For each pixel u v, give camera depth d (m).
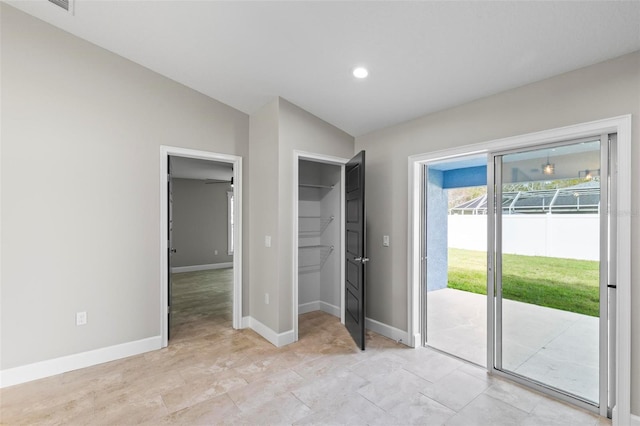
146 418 2.02
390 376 2.56
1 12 2.40
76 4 2.25
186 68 2.96
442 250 5.76
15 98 2.44
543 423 1.98
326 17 2.03
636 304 1.90
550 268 2.34
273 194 3.26
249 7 2.05
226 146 3.55
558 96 2.20
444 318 4.11
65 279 2.63
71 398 2.24
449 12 1.82
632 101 1.89
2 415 2.05
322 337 3.39
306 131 3.39
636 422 1.89
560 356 2.29
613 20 1.69
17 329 2.44
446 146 2.87
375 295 3.52
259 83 3.00
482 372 2.63
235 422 1.99
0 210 2.39
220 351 3.03
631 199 1.91
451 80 2.46
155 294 3.07
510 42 1.97
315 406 2.15
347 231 3.68
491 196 2.64
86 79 2.73
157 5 2.18
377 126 3.45
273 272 3.25
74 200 2.68
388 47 2.22
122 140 2.91
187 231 7.77
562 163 2.27
